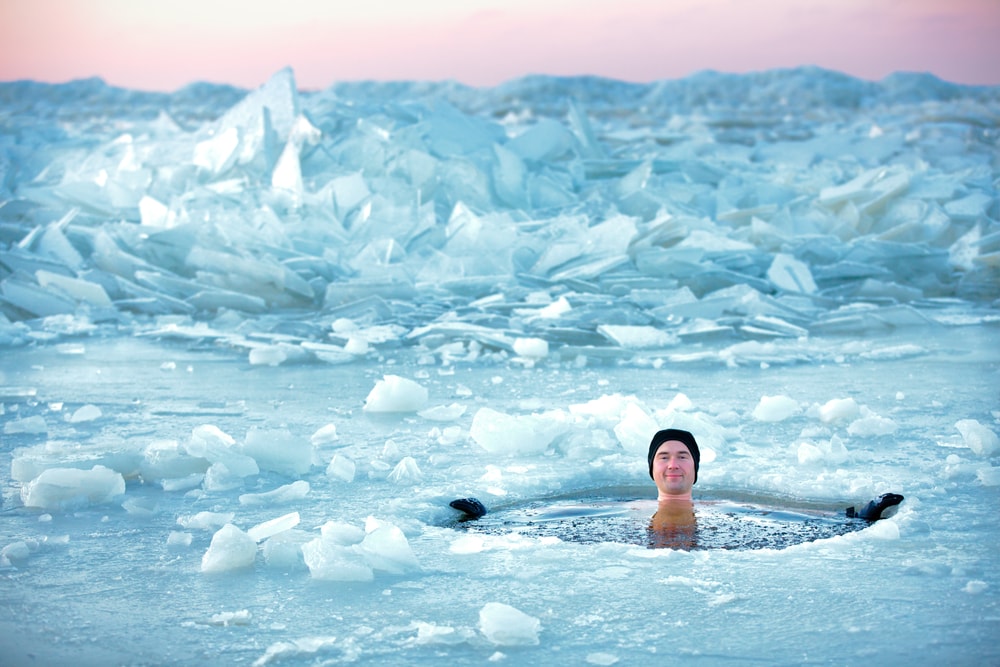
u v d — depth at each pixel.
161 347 8.52
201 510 3.82
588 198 14.47
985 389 6.24
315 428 5.37
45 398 6.23
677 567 3.11
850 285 11.16
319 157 14.41
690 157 17.77
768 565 3.12
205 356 8.04
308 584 2.99
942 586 2.92
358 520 3.67
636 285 10.55
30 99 59.12
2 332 8.83
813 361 7.53
